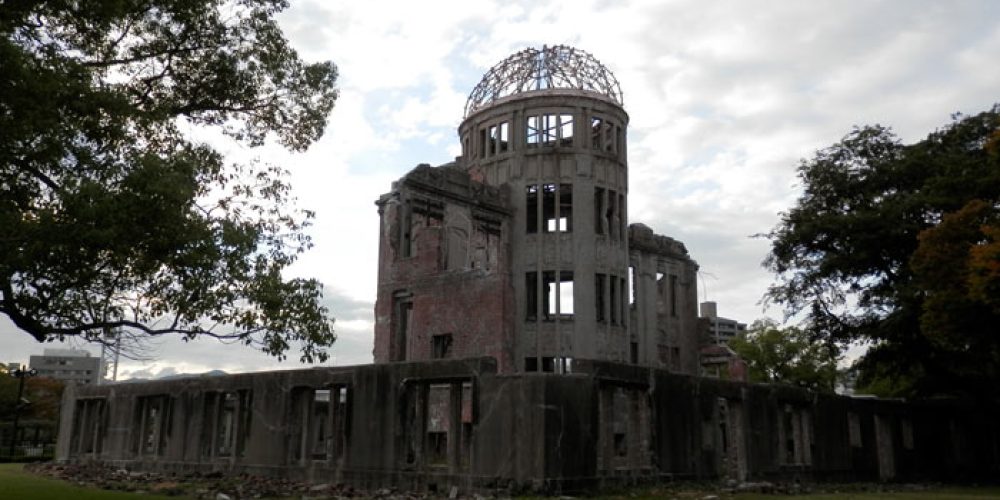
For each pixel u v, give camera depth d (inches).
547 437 675.4
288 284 549.3
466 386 1247.5
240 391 953.5
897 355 1393.9
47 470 1058.7
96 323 510.3
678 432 825.5
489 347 1341.0
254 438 911.7
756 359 2396.7
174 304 502.3
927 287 1149.7
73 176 456.1
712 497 704.4
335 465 818.2
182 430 1013.2
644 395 801.6
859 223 1310.3
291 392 881.5
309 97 692.1
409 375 771.4
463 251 1487.5
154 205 456.4
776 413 983.6
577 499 652.7
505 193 1589.6
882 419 1214.9
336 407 848.3
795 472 988.6
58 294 476.1
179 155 526.3
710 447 869.2
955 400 1338.6
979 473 1307.8
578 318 1521.9
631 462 791.7
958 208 1205.7
